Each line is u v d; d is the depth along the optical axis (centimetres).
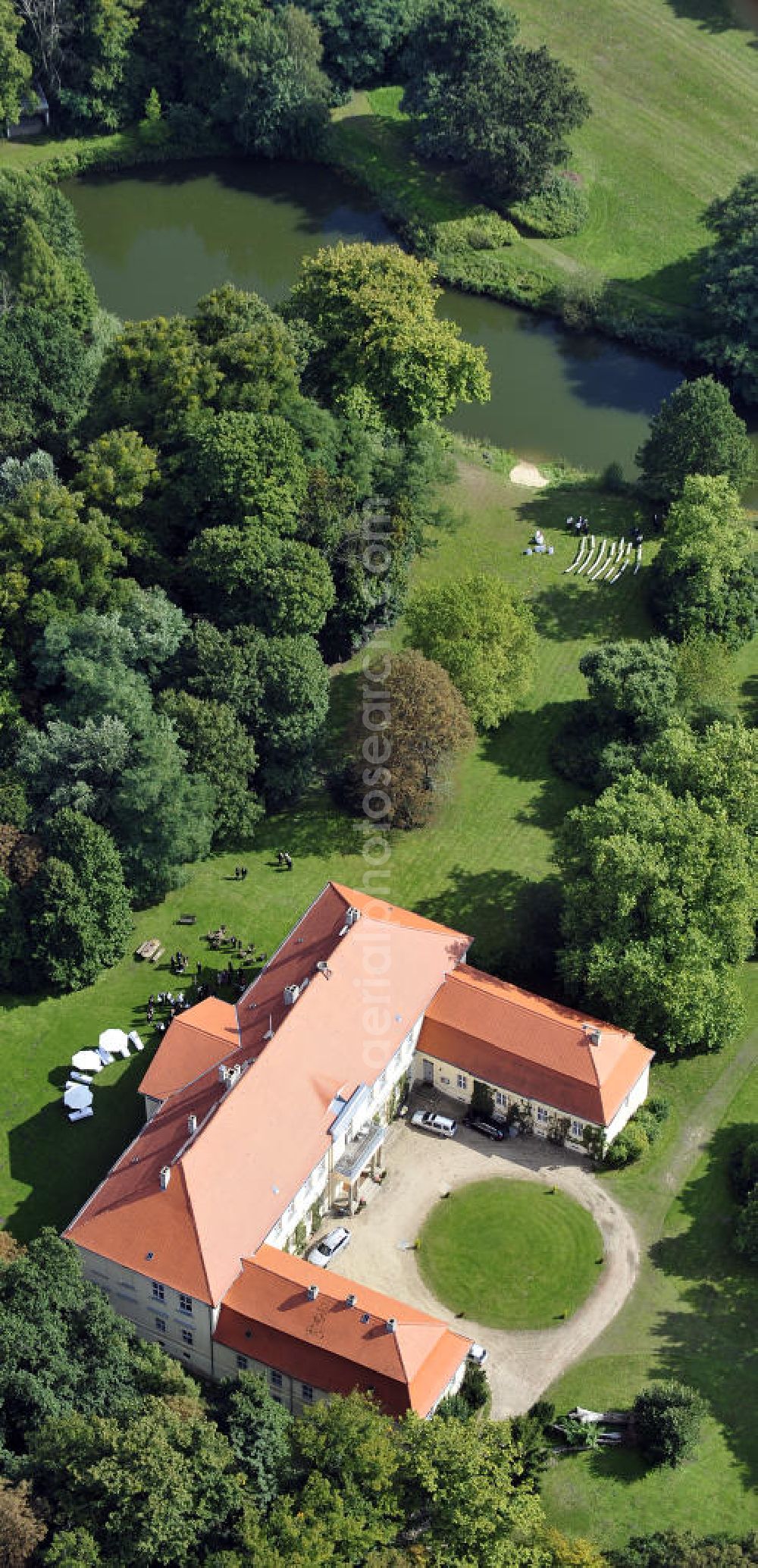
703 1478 11200
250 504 16450
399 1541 10131
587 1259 12506
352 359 18462
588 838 14125
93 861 14112
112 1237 11531
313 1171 12062
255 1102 11975
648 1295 12312
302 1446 10106
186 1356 11756
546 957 14400
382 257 19175
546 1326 12075
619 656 16500
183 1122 12006
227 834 15525
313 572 16225
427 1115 13350
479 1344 11875
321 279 19012
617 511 19675
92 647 15525
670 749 14662
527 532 19288
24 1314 10525
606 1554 10512
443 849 15538
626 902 13488
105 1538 9562
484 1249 12519
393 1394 10850
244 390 17300
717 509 18050
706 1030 13662
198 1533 9650
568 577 18625
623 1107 13050
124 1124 13188
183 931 14700
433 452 18088
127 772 14538
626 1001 13612
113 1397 10525
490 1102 13312
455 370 18762
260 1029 12644
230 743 15238
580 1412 11419
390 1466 9931
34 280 19550
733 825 14112
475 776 16350
